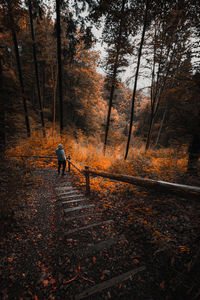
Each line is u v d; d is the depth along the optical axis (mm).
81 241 2342
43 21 11461
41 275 1766
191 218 2301
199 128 2139
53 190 4734
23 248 2193
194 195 1343
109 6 5824
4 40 8828
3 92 3949
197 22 5805
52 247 2234
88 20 6477
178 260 1769
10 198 3156
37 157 8172
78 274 1772
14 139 7238
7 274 1756
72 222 2885
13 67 13156
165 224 2439
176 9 6020
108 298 1487
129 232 2508
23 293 1551
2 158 4539
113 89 9086
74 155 9414
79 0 6379
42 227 2740
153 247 2086
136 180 2178
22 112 4641
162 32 7461
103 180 5570
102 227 2688
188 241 1979
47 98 19766
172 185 1551
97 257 2023
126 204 3484
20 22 7914
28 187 4414
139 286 1590
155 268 1787
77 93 18250
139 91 9273
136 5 6504
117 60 7566
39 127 12117
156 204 3029
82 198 4125
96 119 22672
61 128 10508
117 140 13125
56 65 12672
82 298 1498
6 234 2424
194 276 1457
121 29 6789
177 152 4938
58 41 8758
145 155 8250
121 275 1726
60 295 1536
